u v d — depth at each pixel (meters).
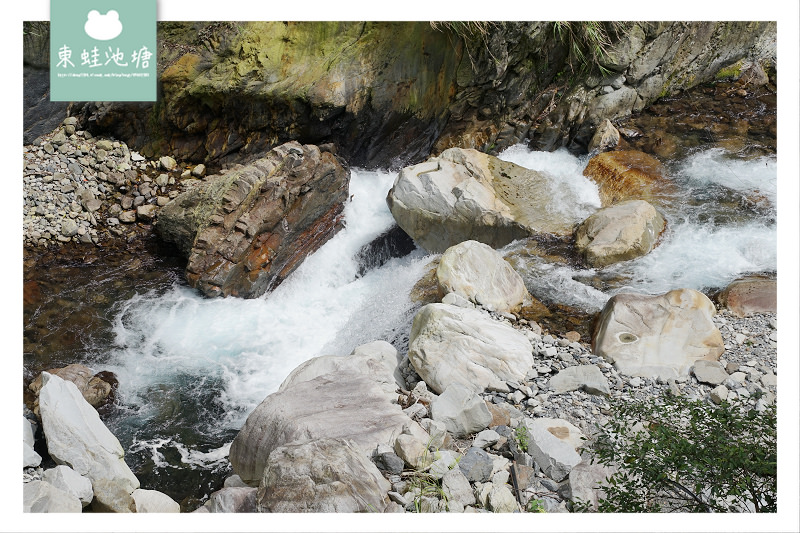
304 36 8.81
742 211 7.59
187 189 8.87
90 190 8.79
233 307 7.38
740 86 9.80
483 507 4.24
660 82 9.48
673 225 7.46
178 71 8.98
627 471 4.42
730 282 6.60
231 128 9.14
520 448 4.68
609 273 6.93
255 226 7.53
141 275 7.78
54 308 7.24
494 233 7.59
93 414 5.33
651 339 5.68
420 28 8.69
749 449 3.86
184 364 6.59
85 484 4.78
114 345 6.79
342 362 5.54
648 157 8.60
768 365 5.47
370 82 8.68
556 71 9.25
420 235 7.97
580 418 5.02
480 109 9.17
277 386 6.36
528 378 5.39
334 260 8.06
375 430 4.66
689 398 5.16
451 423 4.87
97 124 9.32
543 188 8.20
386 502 4.15
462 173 8.03
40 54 9.24
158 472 5.45
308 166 8.05
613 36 8.89
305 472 4.16
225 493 4.39
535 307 6.54
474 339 5.56
